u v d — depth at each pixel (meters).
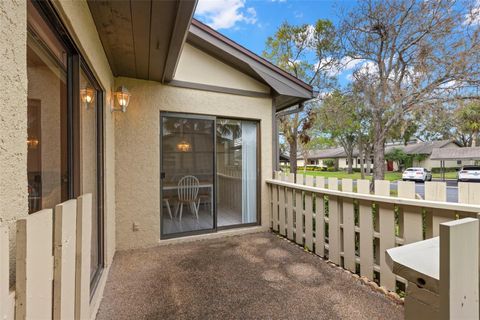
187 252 3.11
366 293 2.14
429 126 8.95
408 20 8.02
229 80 3.93
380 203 2.21
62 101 1.51
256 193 4.20
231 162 4.02
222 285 2.28
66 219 0.93
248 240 3.58
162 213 3.46
